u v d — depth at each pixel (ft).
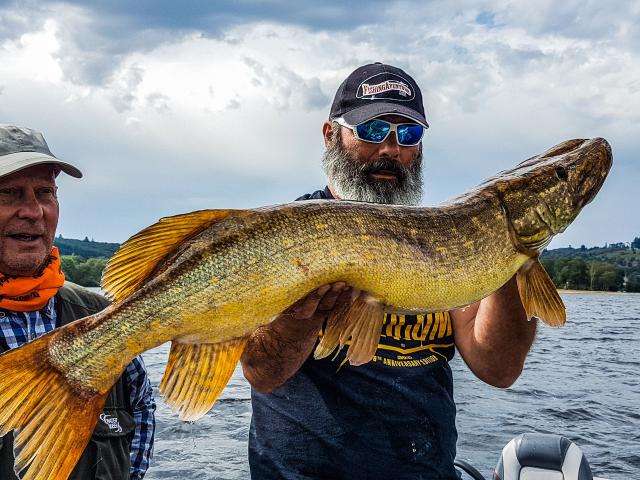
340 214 2.12
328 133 3.27
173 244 2.02
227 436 6.56
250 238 2.00
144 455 2.89
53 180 2.64
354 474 2.57
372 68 3.06
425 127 3.01
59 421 1.92
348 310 2.17
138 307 1.97
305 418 2.60
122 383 2.75
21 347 1.93
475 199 2.42
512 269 2.44
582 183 2.59
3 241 2.48
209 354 2.00
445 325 2.82
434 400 2.70
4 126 2.63
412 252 2.20
